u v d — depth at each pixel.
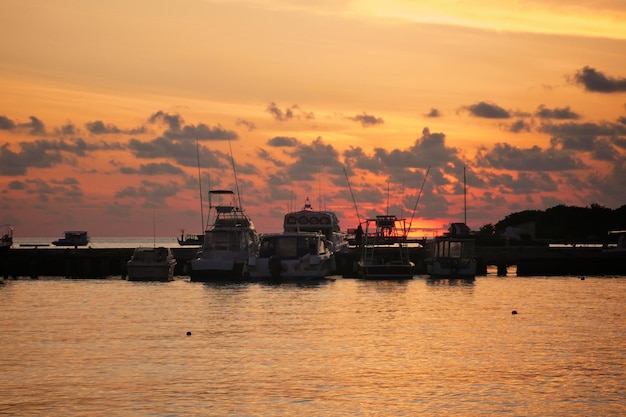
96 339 51.78
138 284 91.94
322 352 47.34
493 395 37.69
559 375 41.44
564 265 107.38
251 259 91.38
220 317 62.06
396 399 37.03
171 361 44.78
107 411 35.25
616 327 57.00
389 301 73.19
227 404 36.25
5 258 103.19
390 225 104.44
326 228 106.19
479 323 58.91
